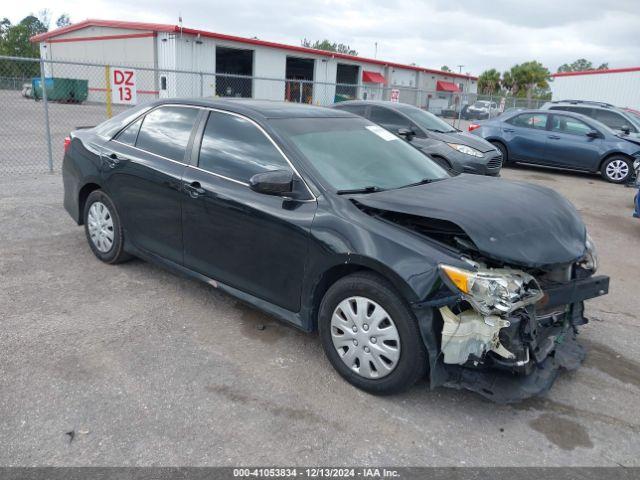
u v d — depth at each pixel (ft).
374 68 125.39
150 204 14.55
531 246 10.13
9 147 43.24
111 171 15.52
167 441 9.17
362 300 10.57
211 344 12.46
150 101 15.80
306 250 11.23
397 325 10.09
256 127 12.88
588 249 12.10
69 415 9.68
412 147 15.31
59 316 13.34
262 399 10.48
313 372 11.53
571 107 51.98
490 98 72.49
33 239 18.79
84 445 8.96
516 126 45.14
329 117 14.34
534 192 12.59
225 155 13.17
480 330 9.52
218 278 13.30
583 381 11.86
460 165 31.68
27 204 23.26
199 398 10.39
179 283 15.71
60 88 84.74
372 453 9.20
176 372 11.23
